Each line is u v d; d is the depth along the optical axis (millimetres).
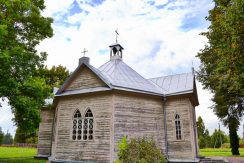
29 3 17703
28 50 19656
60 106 19562
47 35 20328
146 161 10328
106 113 17188
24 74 17469
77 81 19422
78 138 17969
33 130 17281
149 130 18812
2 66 15344
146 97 19594
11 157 24125
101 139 16797
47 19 20266
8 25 16766
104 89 17359
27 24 19266
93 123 17500
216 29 18047
